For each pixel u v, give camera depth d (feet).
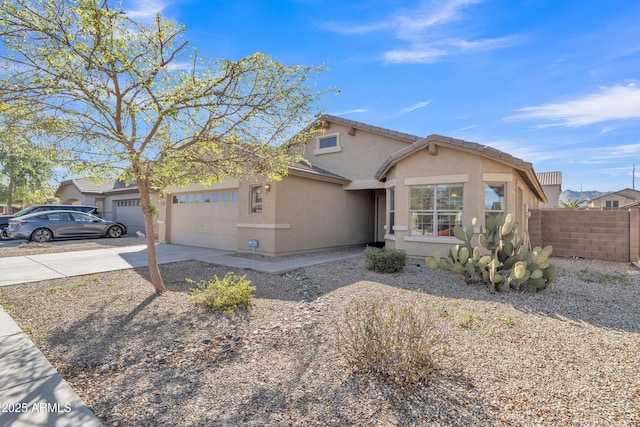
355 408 9.71
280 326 16.58
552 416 9.23
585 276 28.04
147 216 21.79
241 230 41.45
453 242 32.63
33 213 56.54
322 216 44.34
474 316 17.38
